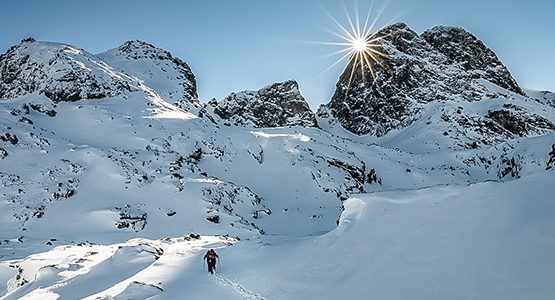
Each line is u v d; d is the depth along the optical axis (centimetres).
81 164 4681
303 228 4300
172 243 2539
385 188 6612
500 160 7581
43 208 3884
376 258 1356
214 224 4003
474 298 980
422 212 1508
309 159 6425
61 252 2547
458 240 1254
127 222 3841
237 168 6100
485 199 1416
